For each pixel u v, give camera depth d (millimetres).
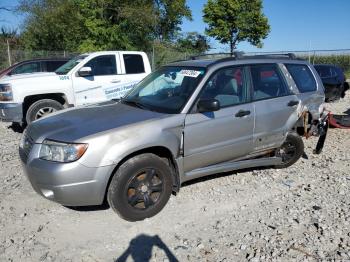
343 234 3920
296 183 5332
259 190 5043
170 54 30750
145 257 3521
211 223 4145
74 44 31281
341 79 14688
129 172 3943
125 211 4004
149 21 31219
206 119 4516
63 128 4051
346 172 5828
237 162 5090
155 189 4203
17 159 6387
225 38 44750
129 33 31609
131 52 9750
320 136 6664
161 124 4176
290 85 5672
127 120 4176
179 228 4031
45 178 3764
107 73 9305
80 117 4406
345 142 7828
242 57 5164
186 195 4820
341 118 9406
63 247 3670
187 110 4402
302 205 4602
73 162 3707
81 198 3803
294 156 5914
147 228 4023
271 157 5555
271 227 4059
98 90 9125
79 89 8867
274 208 4520
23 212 4340
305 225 4102
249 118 4953
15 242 3734
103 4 29500
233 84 4906
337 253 3588
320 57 26969
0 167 5934
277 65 5582
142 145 3986
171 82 4938
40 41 31188
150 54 27688
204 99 4500
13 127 9430
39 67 13016
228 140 4801
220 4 44438
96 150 3770
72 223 4113
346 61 27125
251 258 3502
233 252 3605
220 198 4762
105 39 30047
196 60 5234
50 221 4152
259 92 5184
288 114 5480
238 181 5324
